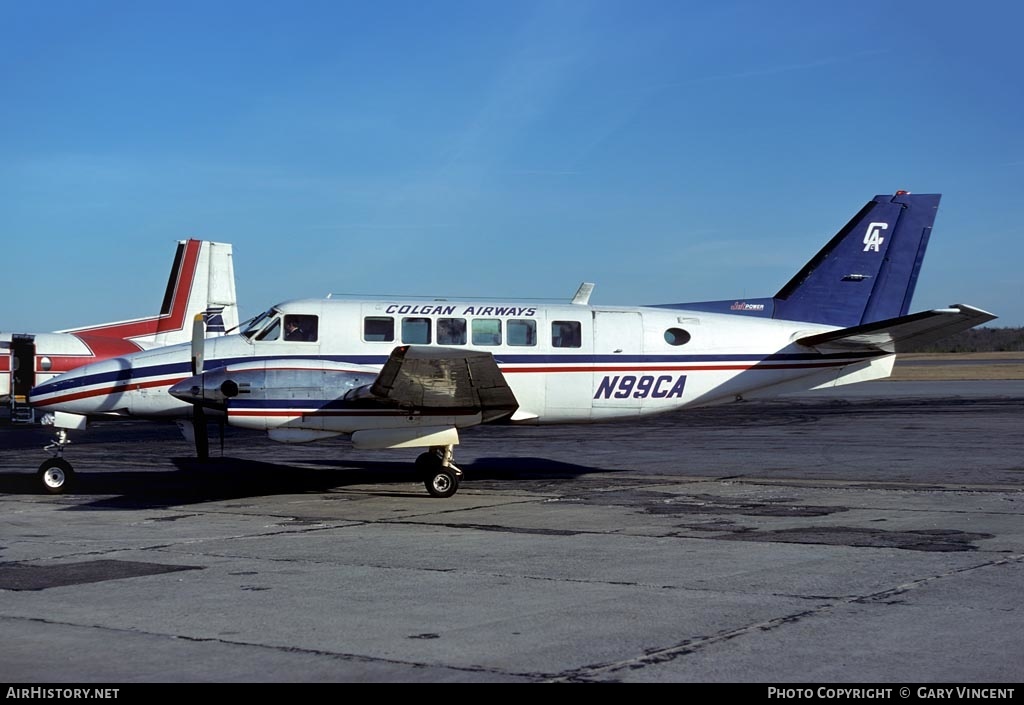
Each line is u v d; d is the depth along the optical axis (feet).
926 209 54.70
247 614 22.47
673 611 22.47
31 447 72.43
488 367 40.09
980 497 42.52
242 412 43.75
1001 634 20.24
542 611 22.58
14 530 35.53
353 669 18.28
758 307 54.08
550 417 50.72
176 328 86.89
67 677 17.90
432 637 20.42
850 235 54.44
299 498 44.70
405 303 49.90
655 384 51.06
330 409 44.21
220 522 37.32
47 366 71.51
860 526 34.86
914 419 88.33
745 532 33.81
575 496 44.57
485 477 52.31
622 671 18.04
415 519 37.83
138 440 78.79
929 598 23.45
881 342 51.31
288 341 48.34
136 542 32.71
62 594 24.63
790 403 112.98
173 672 18.17
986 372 193.67
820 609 22.48
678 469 55.42
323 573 27.17
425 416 44.65
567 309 50.78
